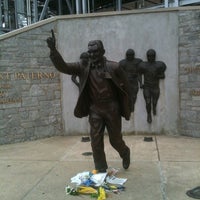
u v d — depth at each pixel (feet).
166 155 20.53
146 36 26.20
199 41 24.62
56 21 27.22
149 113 26.43
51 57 14.05
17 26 43.29
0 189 15.15
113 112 15.79
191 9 24.82
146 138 24.81
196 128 25.34
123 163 17.37
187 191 14.34
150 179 16.01
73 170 17.83
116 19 26.55
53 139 26.50
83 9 41.50
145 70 25.95
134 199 13.57
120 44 26.61
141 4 54.60
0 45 24.29
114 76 15.26
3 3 44.14
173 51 25.84
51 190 14.85
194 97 25.23
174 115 26.27
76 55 27.30
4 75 24.59
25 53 25.54
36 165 18.99
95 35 26.94
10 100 24.99
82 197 13.97
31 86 26.00
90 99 16.06
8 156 21.33
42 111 26.68
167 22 25.79
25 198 13.97
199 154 20.67
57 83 27.43
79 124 27.71
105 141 25.12
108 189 14.46
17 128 25.44
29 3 45.34
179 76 25.89
